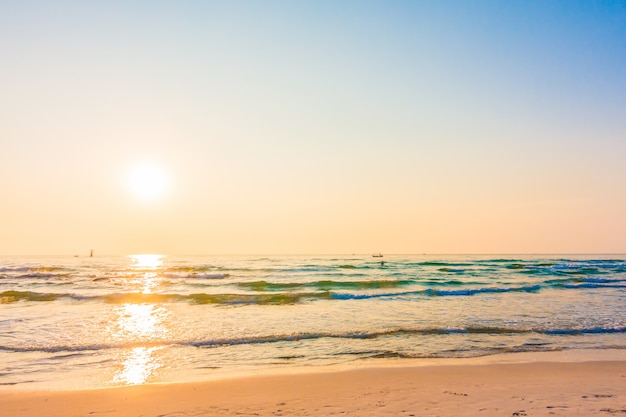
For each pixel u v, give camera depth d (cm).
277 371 982
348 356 1126
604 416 627
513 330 1441
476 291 2748
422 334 1391
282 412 676
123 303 2239
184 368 1019
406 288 3127
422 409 676
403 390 803
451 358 1098
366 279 3931
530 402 711
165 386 846
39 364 1056
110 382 909
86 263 7894
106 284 3409
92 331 1470
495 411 658
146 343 1283
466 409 672
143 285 3328
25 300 2347
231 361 1084
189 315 1828
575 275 4522
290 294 2438
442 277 4216
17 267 5700
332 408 692
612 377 901
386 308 2025
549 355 1127
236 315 1823
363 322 1630
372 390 805
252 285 3288
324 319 1709
